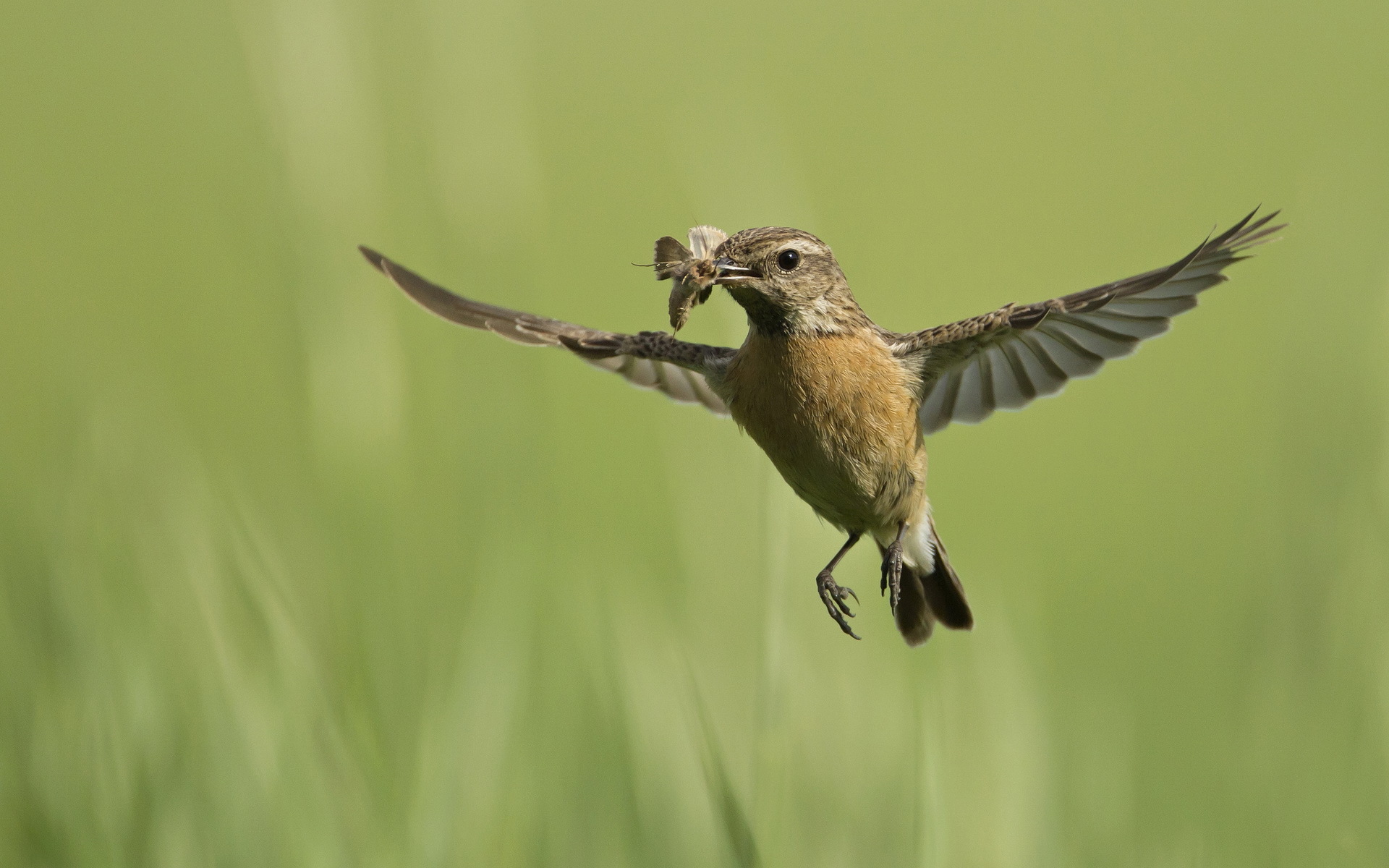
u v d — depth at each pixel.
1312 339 10.23
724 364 9.94
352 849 8.23
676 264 9.55
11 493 10.10
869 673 9.73
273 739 8.44
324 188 9.64
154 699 8.80
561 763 9.27
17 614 9.26
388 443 9.33
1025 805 9.04
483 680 8.79
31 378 20.48
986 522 20.81
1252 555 10.52
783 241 9.47
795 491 9.86
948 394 10.37
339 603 9.00
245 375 16.41
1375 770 9.46
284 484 10.02
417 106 11.67
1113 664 14.79
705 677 8.86
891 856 9.03
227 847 8.34
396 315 10.41
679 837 8.98
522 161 11.49
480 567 9.25
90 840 8.46
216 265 23.72
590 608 9.51
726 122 10.81
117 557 9.39
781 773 7.86
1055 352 9.96
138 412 10.23
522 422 9.98
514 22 11.46
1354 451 9.98
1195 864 9.22
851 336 9.64
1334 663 9.74
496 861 8.60
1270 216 8.75
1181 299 9.40
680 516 9.26
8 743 8.80
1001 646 9.74
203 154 30.75
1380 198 10.61
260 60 9.85
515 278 11.45
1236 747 9.93
